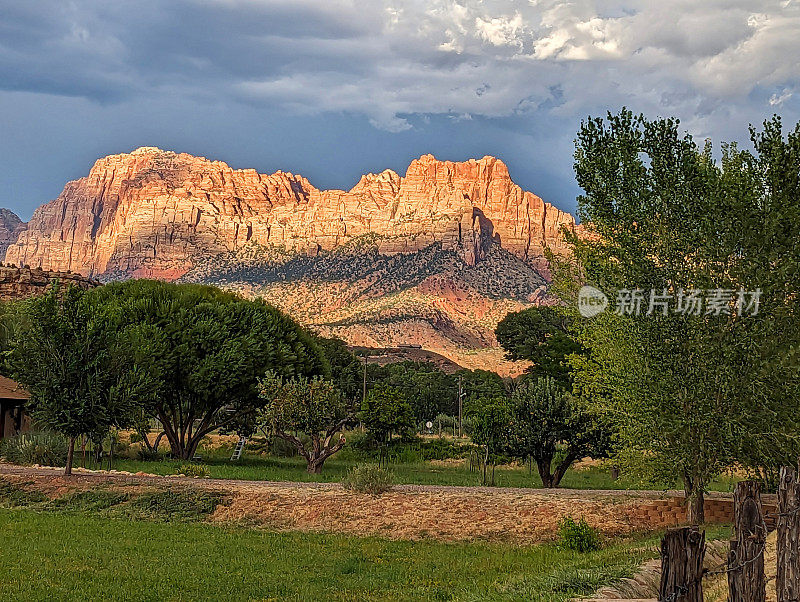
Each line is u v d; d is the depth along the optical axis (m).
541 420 32.59
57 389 31.33
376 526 24.73
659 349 19.09
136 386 32.56
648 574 14.34
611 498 25.97
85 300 47.88
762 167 18.84
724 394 18.81
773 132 18.53
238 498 27.33
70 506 27.66
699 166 19.34
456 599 15.57
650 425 19.89
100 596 15.83
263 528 25.09
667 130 18.97
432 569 19.25
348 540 23.05
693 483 21.47
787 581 10.34
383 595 16.50
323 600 16.05
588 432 31.69
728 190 18.48
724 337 18.55
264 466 43.38
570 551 20.94
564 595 13.38
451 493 27.20
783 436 18.61
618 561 16.28
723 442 19.14
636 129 19.28
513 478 37.56
